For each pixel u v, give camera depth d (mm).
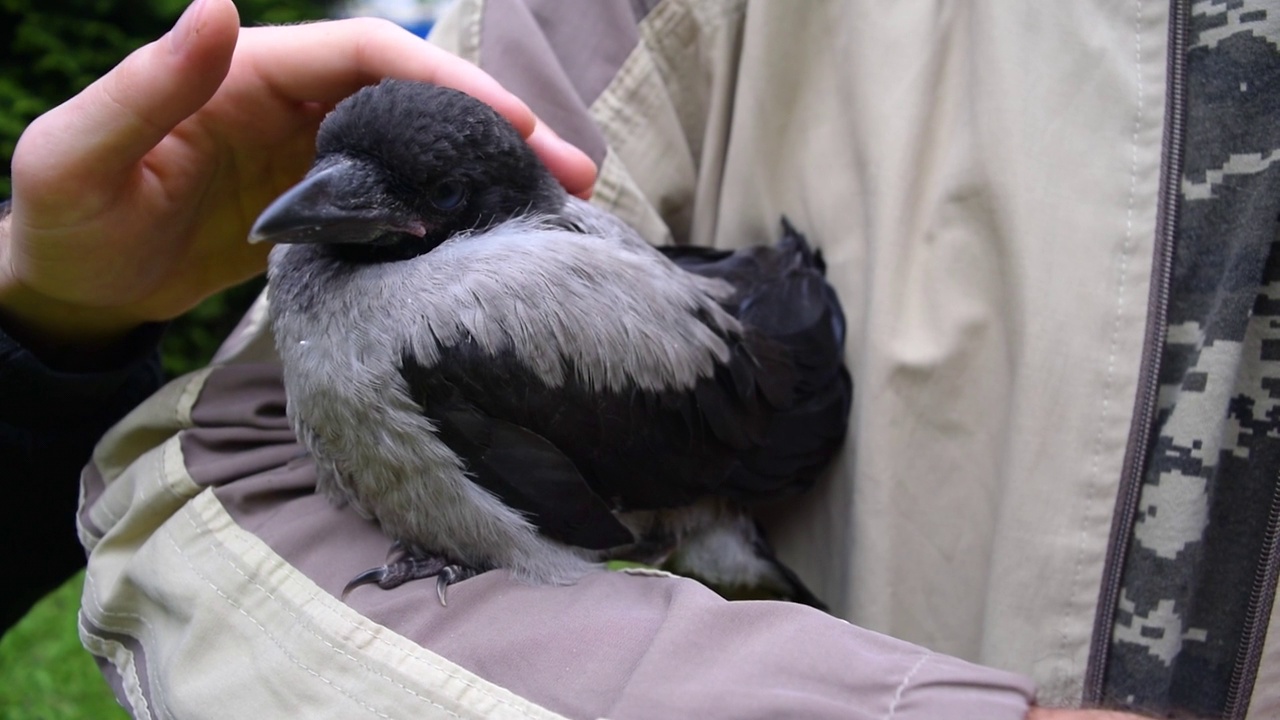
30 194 465
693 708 418
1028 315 490
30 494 509
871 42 521
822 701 416
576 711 425
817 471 543
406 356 484
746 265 548
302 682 440
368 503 492
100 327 504
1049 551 486
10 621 527
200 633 450
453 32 548
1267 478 483
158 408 493
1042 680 485
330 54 501
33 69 1289
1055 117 492
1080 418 485
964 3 512
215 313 1430
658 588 452
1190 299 487
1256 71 478
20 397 491
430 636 442
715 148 559
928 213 510
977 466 505
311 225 483
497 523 488
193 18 452
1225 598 487
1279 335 481
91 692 846
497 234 503
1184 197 487
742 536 555
